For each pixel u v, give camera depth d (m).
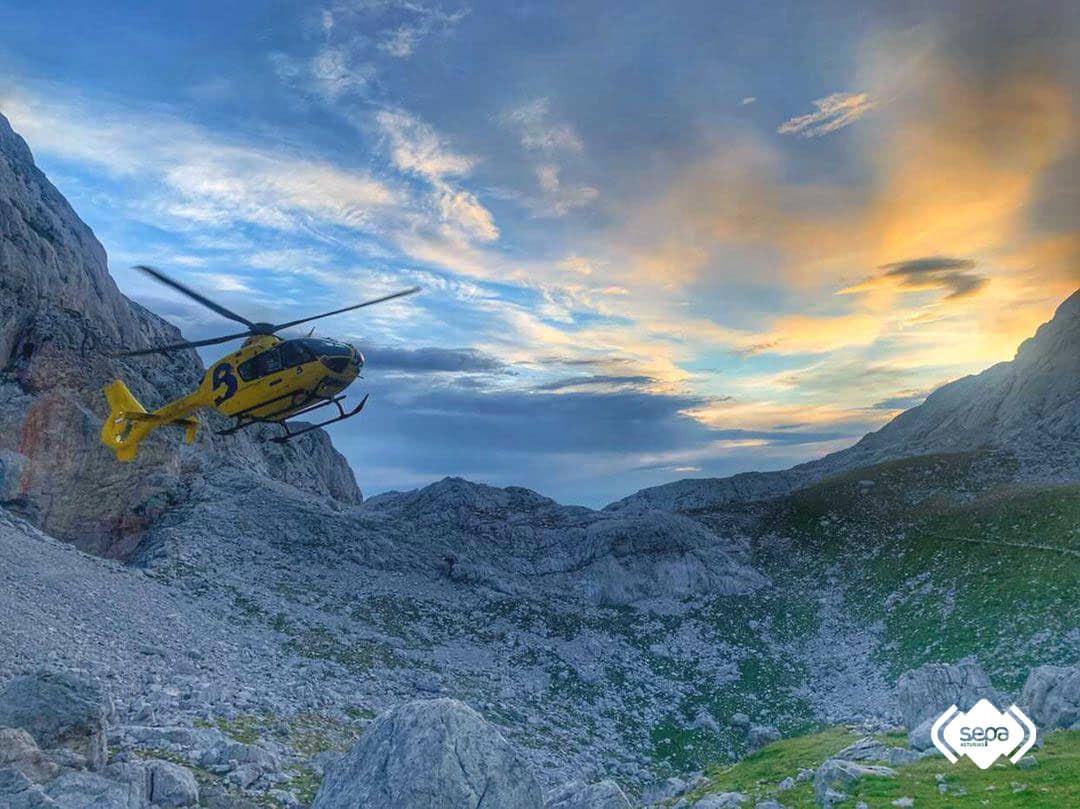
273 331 40.59
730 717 97.38
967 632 103.50
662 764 83.12
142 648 64.19
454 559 134.38
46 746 29.41
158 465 118.38
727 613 131.00
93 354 111.81
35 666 50.47
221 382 40.22
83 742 30.31
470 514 169.38
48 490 99.69
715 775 56.84
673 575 140.75
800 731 91.88
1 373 100.81
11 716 29.72
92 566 85.94
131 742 36.69
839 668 109.50
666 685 105.50
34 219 119.00
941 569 126.19
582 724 88.62
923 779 32.56
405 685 83.00
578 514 176.25
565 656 108.31
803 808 34.97
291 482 160.38
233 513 122.44
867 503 165.75
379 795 18.62
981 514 140.38
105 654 58.69
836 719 93.25
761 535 162.12
